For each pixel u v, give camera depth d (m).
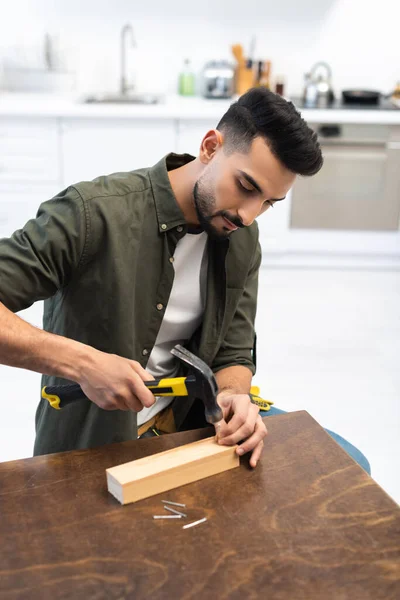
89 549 0.90
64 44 4.26
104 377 1.11
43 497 1.00
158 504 0.99
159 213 1.32
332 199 4.07
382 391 2.94
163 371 1.51
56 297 1.38
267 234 4.15
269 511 0.98
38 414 1.52
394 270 4.34
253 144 1.15
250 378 1.51
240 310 1.55
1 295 1.17
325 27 4.34
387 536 0.94
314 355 3.21
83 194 1.25
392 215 4.13
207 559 0.89
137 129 3.84
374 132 3.94
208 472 1.07
